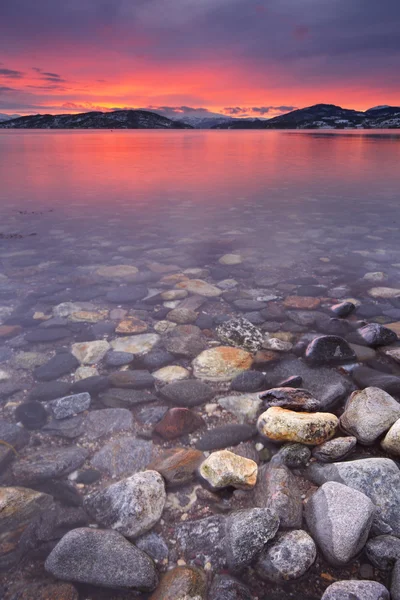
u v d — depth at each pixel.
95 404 3.97
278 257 8.59
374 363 4.58
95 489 3.03
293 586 2.37
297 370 4.50
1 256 8.73
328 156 34.56
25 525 2.73
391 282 7.12
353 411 3.62
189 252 9.00
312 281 7.21
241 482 2.99
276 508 2.70
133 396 4.05
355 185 18.38
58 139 83.25
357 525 2.50
